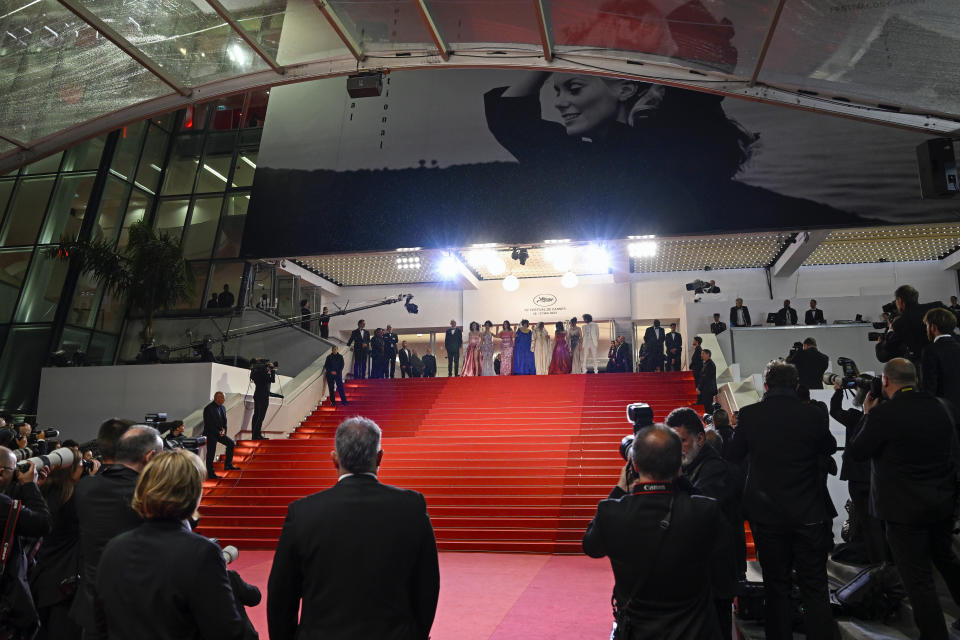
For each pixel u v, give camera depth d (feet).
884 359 17.15
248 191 72.59
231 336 55.77
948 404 12.34
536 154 59.62
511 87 61.77
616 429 49.03
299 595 8.36
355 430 8.79
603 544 9.04
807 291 77.51
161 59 25.68
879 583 14.02
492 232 58.54
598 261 75.46
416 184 60.59
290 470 45.11
